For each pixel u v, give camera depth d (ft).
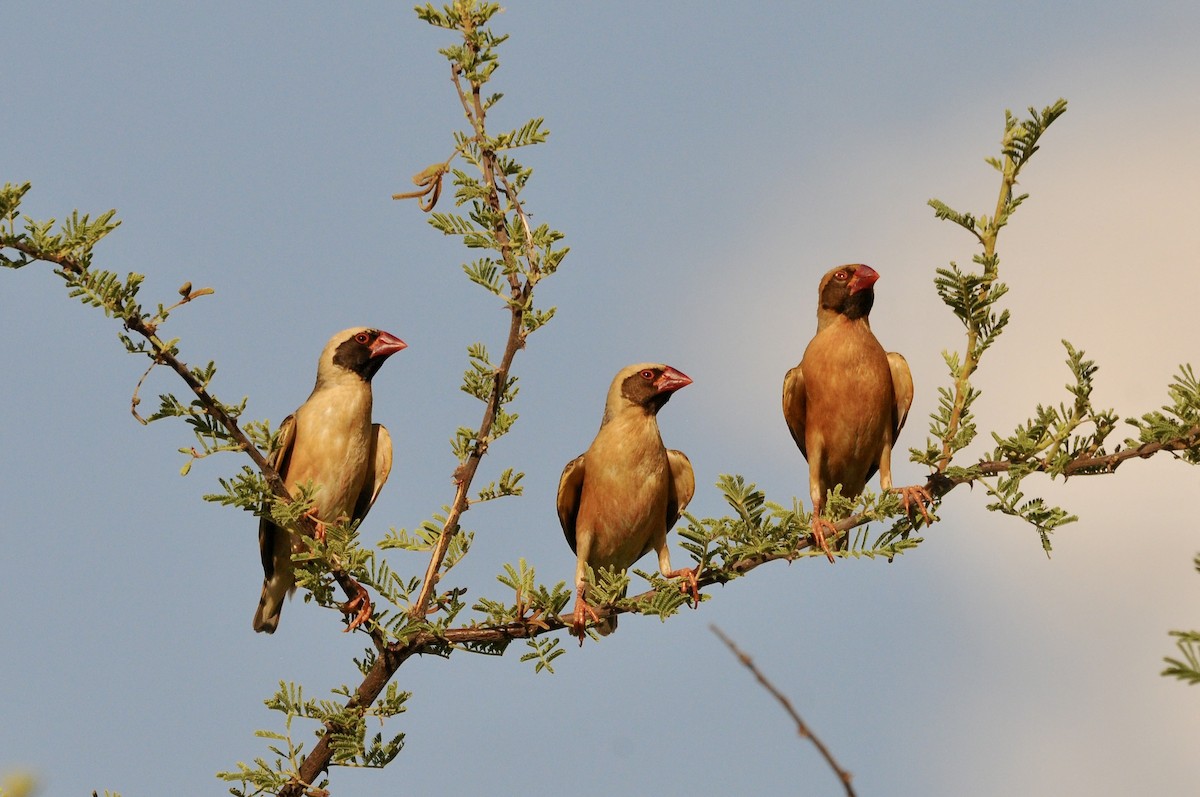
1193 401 33.71
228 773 35.04
